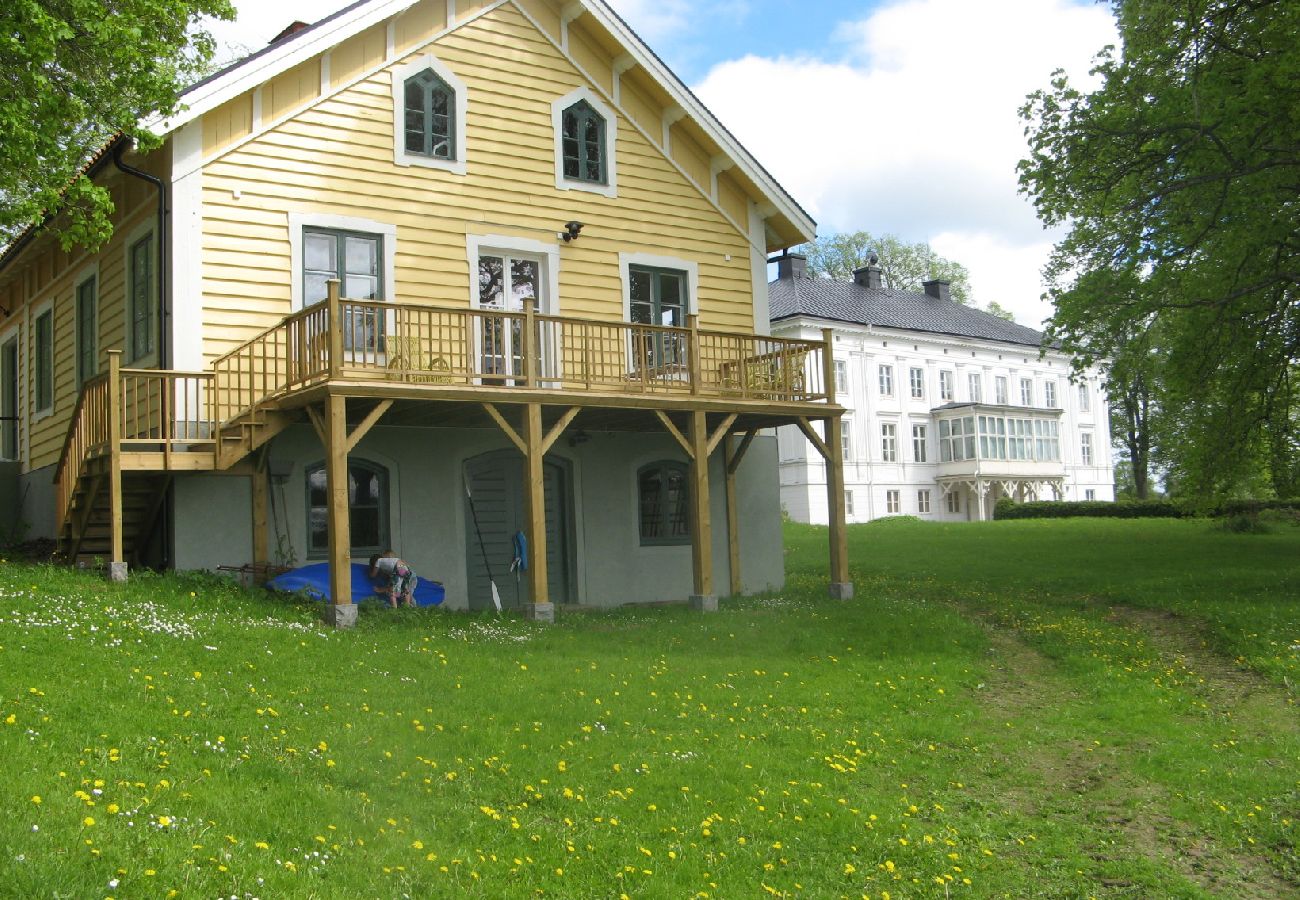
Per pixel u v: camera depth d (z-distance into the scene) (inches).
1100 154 792.3
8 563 558.3
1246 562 888.9
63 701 313.6
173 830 235.3
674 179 755.4
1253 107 715.4
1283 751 406.0
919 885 285.6
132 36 557.6
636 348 722.8
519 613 608.4
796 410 690.8
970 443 2112.5
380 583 576.7
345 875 236.7
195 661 392.2
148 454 531.2
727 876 273.6
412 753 326.3
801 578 891.4
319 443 609.9
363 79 632.4
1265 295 792.3
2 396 914.1
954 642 587.8
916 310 2218.3
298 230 602.9
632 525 733.3
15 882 195.0
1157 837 332.8
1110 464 2581.2
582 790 316.8
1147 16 746.2
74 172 606.5
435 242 649.0
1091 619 666.2
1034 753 409.4
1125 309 822.5
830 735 402.9
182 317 568.1
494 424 655.8
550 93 703.7
